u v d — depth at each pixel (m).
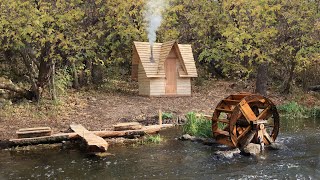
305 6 19.69
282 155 10.13
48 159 9.84
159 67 19.62
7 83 17.25
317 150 10.62
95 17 19.05
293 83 23.11
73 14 16.20
